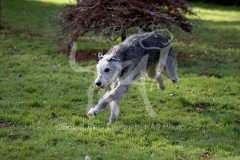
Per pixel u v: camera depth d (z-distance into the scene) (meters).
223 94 16.39
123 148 11.22
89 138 11.71
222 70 20.14
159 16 20.41
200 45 26.52
